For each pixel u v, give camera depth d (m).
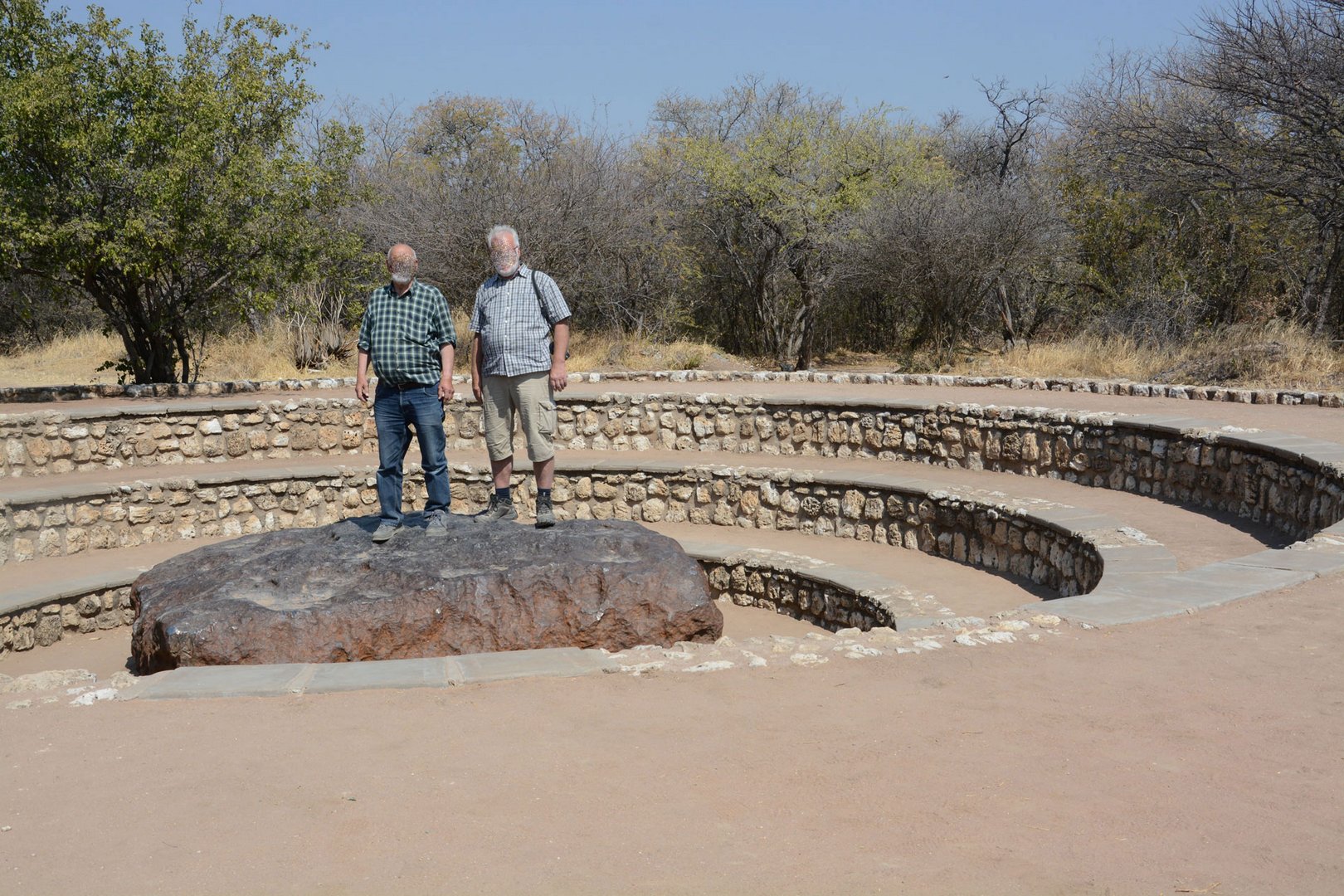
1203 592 5.83
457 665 4.80
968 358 23.66
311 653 6.36
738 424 14.77
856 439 14.10
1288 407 13.48
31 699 4.49
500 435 7.45
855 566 10.90
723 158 25.84
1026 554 10.00
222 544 7.63
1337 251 18.69
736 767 3.62
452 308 24.03
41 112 14.71
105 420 13.40
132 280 16.77
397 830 3.18
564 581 6.78
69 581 10.14
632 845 3.06
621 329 26.88
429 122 34.31
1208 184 20.11
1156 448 11.07
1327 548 6.75
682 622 6.95
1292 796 3.35
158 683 4.61
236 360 22.56
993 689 4.43
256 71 16.86
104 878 2.91
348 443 14.85
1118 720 4.04
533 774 3.59
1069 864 2.92
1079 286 26.06
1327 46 18.28
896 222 23.55
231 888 2.84
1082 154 24.89
